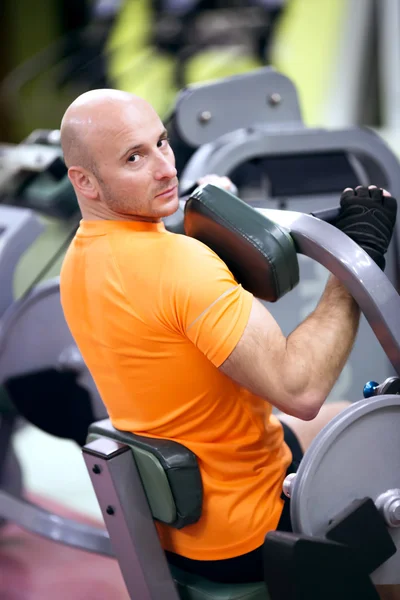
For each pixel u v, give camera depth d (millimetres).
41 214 3473
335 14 7336
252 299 1711
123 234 1807
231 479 1849
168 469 1793
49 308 3207
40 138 3633
